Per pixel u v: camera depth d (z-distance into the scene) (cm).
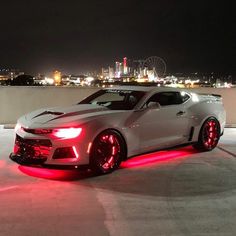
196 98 838
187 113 803
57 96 1238
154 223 471
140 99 741
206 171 697
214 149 879
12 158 683
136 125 710
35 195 564
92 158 648
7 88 1224
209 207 524
